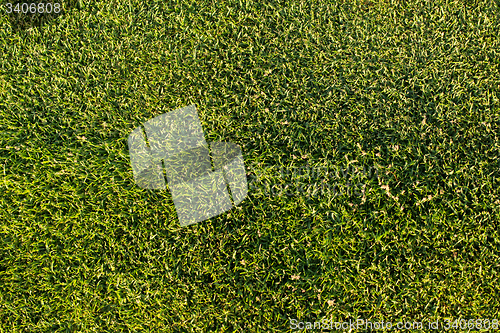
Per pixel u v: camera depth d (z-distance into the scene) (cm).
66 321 222
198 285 220
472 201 219
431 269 214
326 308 213
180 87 248
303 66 250
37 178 235
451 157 228
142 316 219
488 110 236
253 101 243
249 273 218
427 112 237
